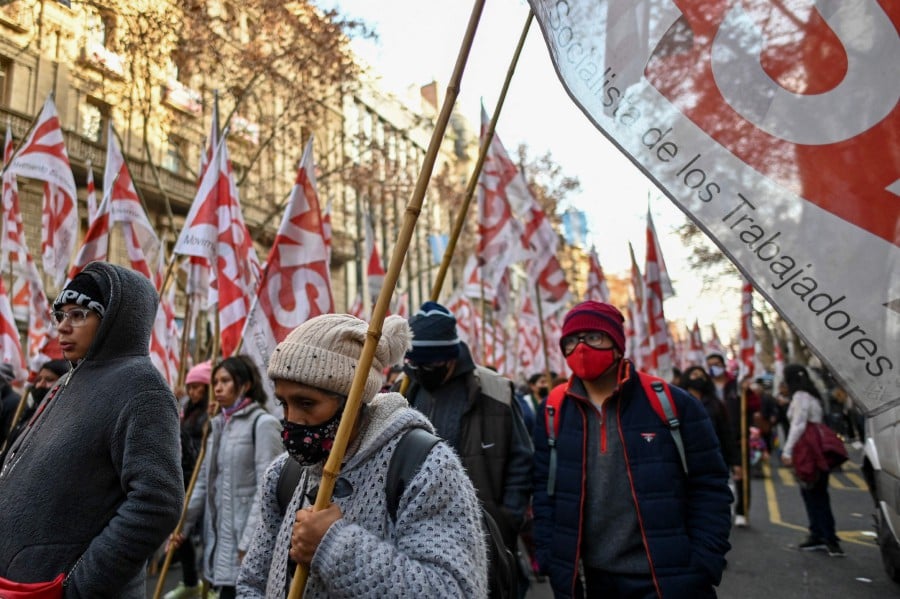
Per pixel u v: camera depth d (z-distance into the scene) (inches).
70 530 85.9
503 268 270.2
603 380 123.6
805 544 277.4
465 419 141.2
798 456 273.6
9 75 677.9
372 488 67.3
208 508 163.5
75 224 278.7
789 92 68.4
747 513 329.4
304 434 69.1
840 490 462.0
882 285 63.2
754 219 67.1
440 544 63.7
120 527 84.2
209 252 208.8
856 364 62.7
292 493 76.1
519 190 287.7
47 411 95.0
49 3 681.6
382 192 845.2
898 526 198.2
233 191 215.6
